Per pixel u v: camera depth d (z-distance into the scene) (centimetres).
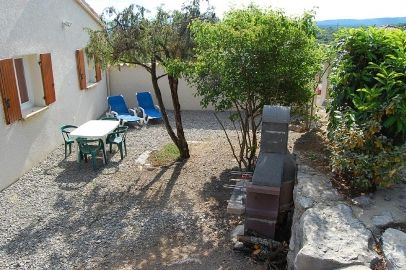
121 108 1150
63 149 858
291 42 497
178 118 752
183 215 545
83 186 654
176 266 416
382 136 344
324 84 830
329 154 436
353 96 382
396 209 320
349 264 253
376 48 398
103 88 1252
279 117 392
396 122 345
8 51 642
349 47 411
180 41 661
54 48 844
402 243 269
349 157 347
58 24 865
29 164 723
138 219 536
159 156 804
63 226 519
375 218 306
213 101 565
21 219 538
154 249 458
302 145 486
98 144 800
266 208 403
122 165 758
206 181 667
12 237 490
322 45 565
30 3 721
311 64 538
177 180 677
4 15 628
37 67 769
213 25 532
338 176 382
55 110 852
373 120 339
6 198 604
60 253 454
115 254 449
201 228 506
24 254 452
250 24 495
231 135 963
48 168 740
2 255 450
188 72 579
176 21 682
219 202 583
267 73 495
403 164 323
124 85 1297
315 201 334
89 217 545
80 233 500
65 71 913
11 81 643
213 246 457
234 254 432
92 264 430
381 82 352
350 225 295
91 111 1128
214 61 511
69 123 945
